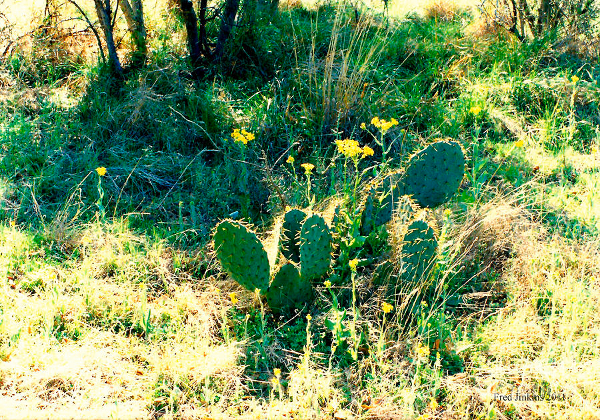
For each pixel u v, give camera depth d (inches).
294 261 148.8
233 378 124.6
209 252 161.9
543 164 207.9
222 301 146.8
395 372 127.1
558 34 280.1
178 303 143.3
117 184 188.4
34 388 117.0
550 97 244.8
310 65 232.4
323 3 325.4
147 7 276.5
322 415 116.1
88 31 252.4
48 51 242.1
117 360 127.6
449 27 303.9
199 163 199.8
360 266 151.1
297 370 127.4
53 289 139.6
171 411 115.4
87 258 154.5
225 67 249.8
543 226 171.0
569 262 157.4
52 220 169.6
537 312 143.0
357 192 167.9
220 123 214.7
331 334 137.1
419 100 234.2
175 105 220.2
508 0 293.6
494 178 200.1
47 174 188.7
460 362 129.9
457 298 144.9
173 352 129.8
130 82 226.2
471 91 243.4
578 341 130.6
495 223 159.3
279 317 142.1
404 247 139.3
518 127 228.1
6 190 177.9
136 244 162.9
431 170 155.6
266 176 187.9
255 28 253.8
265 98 226.7
